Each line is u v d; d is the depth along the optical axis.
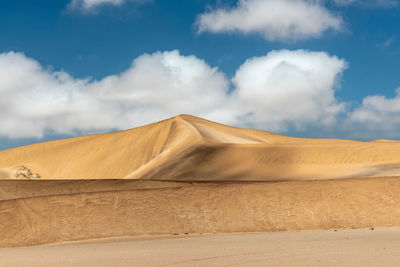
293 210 30.94
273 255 17.97
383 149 87.38
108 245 22.84
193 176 83.88
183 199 31.52
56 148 151.50
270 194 32.69
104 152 142.12
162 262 16.77
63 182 39.59
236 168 87.38
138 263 16.62
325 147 91.12
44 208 28.42
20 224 26.47
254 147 95.94
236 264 16.20
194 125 137.25
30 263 17.03
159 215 29.42
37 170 143.25
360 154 86.88
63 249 21.47
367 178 34.88
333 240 22.81
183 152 102.00
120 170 131.75
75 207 29.05
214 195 32.31
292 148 92.75
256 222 29.59
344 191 32.88
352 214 30.58
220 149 97.50
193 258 17.55
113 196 30.83
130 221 28.42
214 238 25.00
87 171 137.88
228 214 30.30
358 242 21.84
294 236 25.03
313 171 81.31
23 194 36.88
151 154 131.62
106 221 28.08
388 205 31.19
